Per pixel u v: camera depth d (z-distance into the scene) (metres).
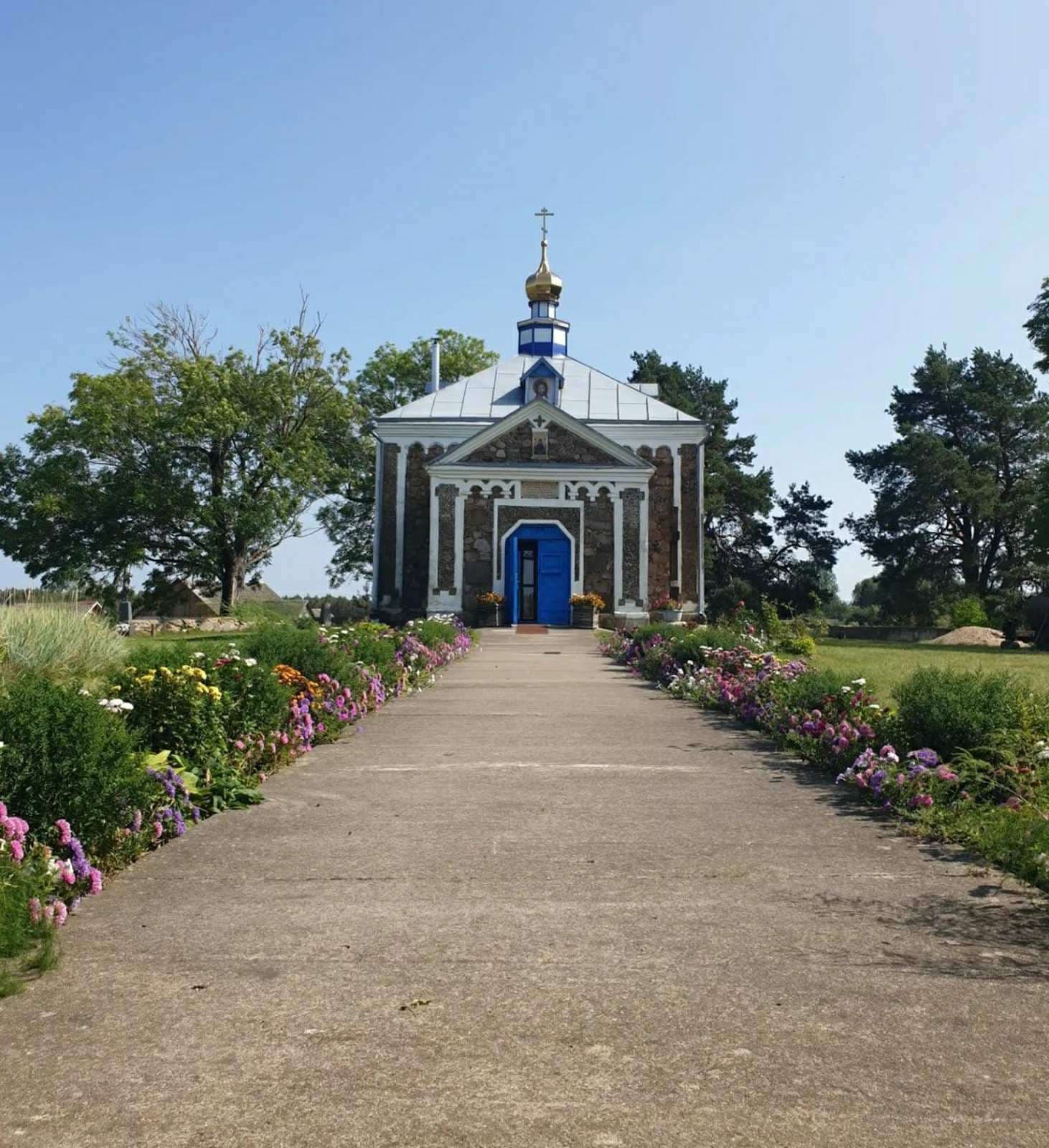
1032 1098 3.53
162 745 8.61
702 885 6.10
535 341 47.34
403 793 8.80
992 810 7.20
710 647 18.23
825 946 5.05
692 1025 4.12
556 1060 3.81
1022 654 30.95
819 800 8.52
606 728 12.91
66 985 4.56
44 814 6.16
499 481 37.38
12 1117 3.43
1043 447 66.31
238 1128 3.35
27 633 15.28
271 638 13.72
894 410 72.56
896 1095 3.55
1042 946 5.05
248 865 6.56
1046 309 47.06
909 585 67.88
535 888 6.07
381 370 61.19
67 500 47.50
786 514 74.44
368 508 61.28
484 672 21.53
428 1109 3.46
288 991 4.49
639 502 37.69
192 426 46.16
